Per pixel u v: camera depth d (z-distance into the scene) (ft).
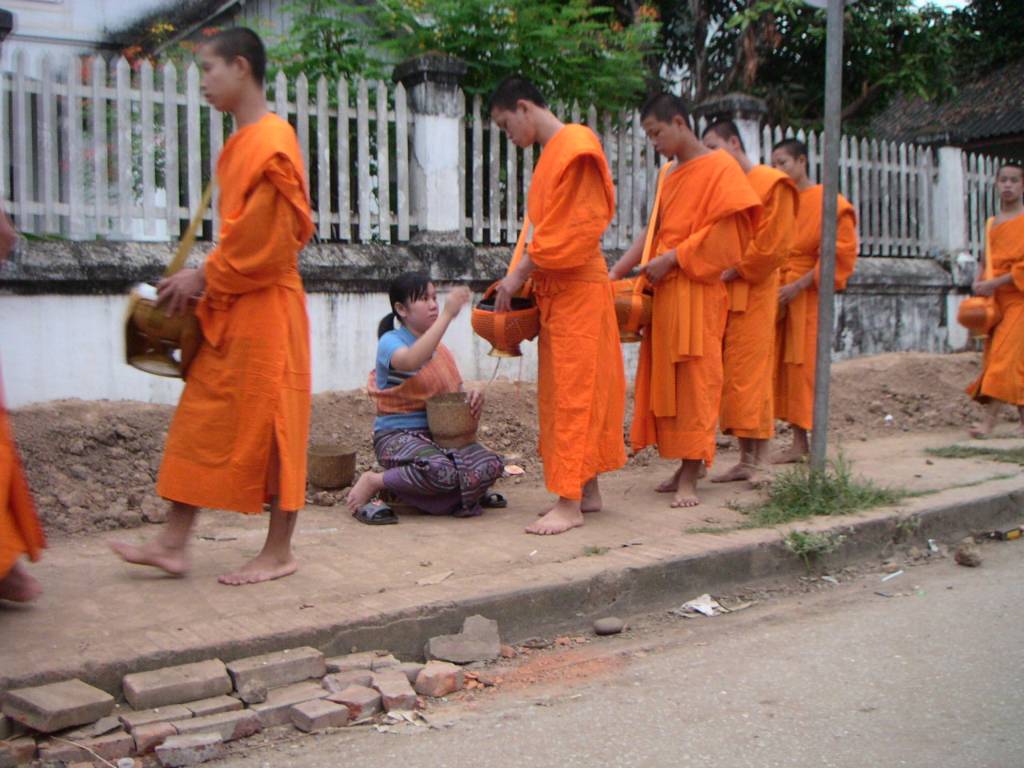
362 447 20.62
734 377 18.88
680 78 41.29
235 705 10.24
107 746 9.44
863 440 24.67
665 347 16.92
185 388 12.53
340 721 10.25
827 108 17.04
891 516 16.48
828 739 9.70
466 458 16.70
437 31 27.32
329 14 31.09
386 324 17.53
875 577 15.42
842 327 32.42
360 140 23.27
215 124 21.57
